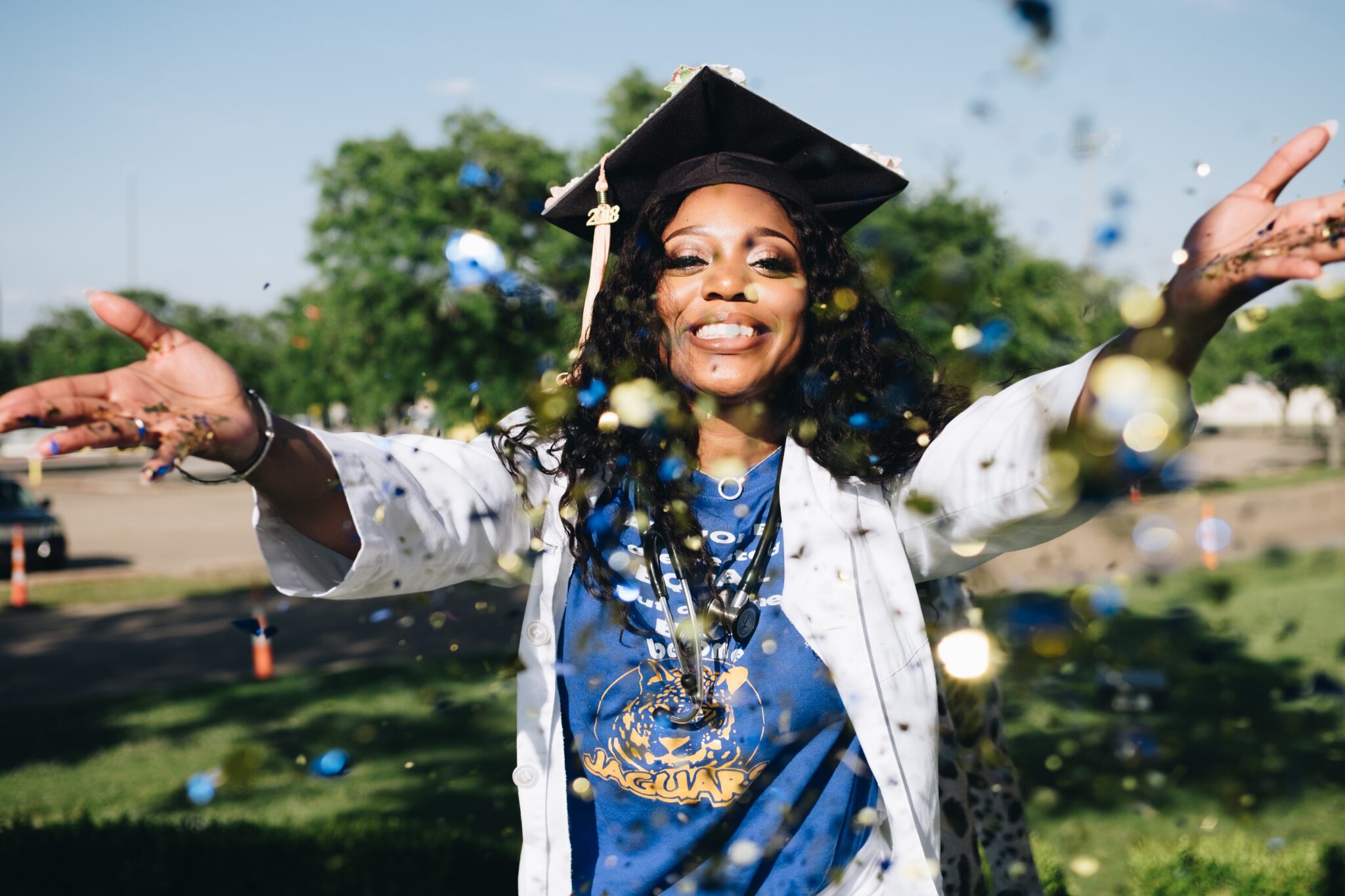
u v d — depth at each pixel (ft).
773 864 4.82
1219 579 6.91
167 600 42.73
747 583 4.99
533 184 57.52
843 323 5.51
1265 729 18.89
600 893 4.87
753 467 5.30
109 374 3.64
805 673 4.83
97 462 156.35
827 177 6.15
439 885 13.58
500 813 17.97
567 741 5.08
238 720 24.62
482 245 5.62
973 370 5.65
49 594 44.50
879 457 5.20
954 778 7.91
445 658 29.32
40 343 99.60
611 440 5.23
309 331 58.65
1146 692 19.08
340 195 58.70
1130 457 4.04
